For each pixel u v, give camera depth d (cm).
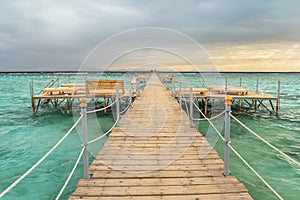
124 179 333
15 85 3008
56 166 510
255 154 578
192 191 300
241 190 302
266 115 1079
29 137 733
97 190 304
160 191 301
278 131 812
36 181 443
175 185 316
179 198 286
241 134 762
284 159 545
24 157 565
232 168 493
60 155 573
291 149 623
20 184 430
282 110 1196
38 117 1034
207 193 296
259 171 480
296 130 826
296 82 4400
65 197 389
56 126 876
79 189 306
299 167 500
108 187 312
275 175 462
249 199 283
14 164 523
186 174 347
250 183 431
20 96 1825
